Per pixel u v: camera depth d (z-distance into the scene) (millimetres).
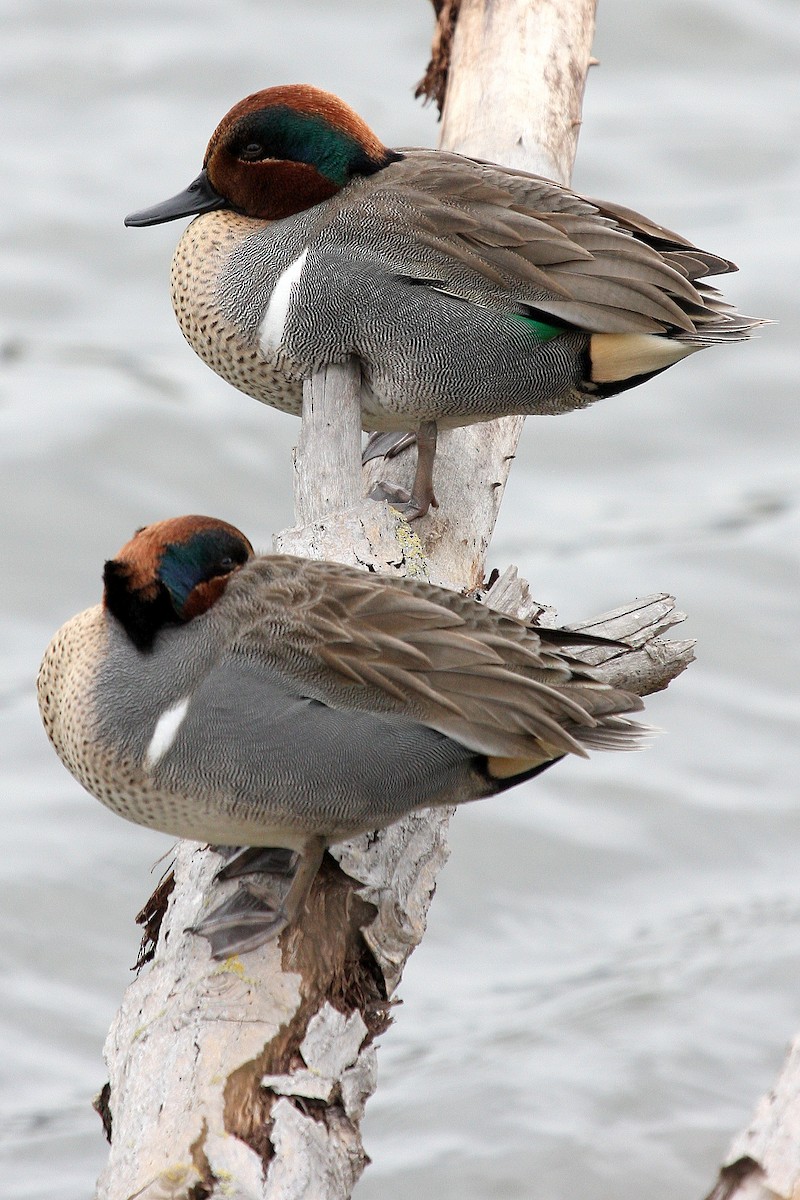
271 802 6859
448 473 9359
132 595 6848
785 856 13539
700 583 16266
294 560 7055
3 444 17359
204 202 9641
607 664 7812
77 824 13594
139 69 22891
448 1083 11289
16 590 16641
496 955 12695
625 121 22266
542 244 9125
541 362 9234
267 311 9258
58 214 20516
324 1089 6031
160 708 6836
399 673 6738
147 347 19141
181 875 7215
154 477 17469
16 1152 10875
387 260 9141
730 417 18250
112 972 12578
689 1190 10469
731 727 14875
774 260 19391
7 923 12805
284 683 6809
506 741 6750
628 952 12586
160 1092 5965
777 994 11977
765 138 21844
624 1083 11227
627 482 17766
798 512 17156
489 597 7812
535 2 10875
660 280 9133
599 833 13703
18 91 22797
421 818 7316
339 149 9352
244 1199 5605
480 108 10578
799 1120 4969
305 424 9141
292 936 6578
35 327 19594
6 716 14789
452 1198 10414
